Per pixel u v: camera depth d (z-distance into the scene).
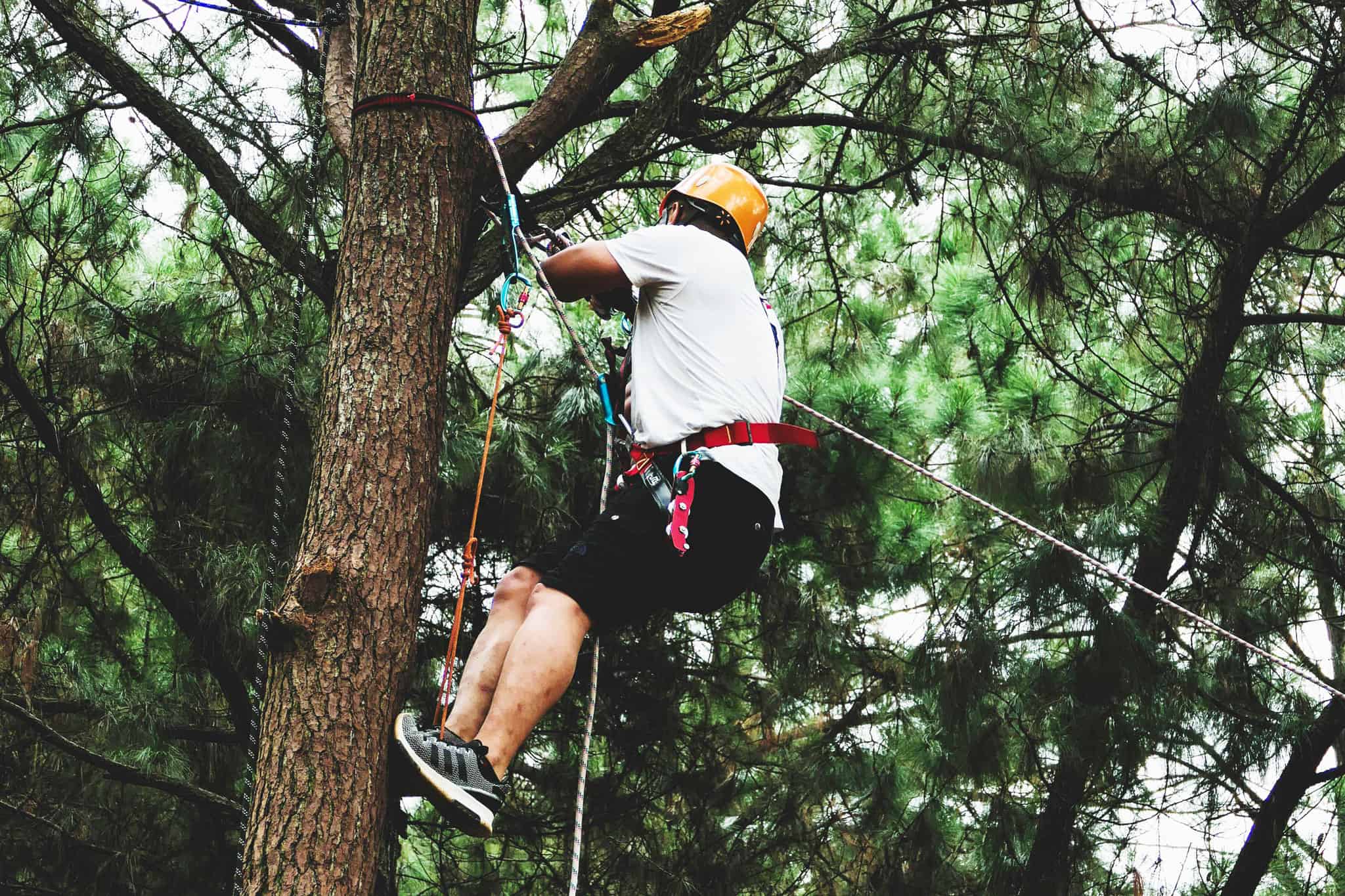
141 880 8.34
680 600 3.61
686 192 3.97
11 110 7.72
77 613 8.94
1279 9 7.56
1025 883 8.34
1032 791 8.99
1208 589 8.43
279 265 7.02
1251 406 8.61
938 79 7.77
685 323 3.63
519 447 7.82
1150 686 7.90
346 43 5.73
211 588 7.32
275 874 3.05
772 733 9.85
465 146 4.02
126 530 8.26
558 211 6.10
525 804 9.34
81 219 7.87
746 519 3.52
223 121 6.79
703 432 3.53
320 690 3.23
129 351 7.76
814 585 9.37
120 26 7.21
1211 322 8.26
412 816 9.11
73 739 8.45
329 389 3.63
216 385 7.35
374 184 3.87
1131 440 8.62
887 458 8.86
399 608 3.40
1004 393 9.27
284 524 7.23
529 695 3.30
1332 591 8.83
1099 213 8.08
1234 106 7.47
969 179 8.12
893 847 8.93
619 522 3.49
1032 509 8.77
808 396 8.88
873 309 9.66
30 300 8.41
